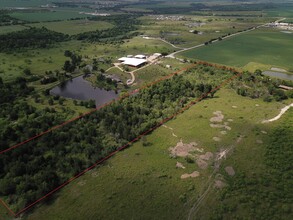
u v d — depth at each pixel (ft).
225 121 422.82
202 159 339.98
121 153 357.61
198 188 294.46
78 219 263.29
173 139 383.45
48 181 301.22
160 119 435.94
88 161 336.49
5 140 377.91
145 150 361.92
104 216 265.54
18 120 431.84
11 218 267.18
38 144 369.71
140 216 263.90
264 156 338.54
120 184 303.27
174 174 315.99
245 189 288.10
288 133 382.01
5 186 295.07
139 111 460.14
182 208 271.08
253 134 385.09
